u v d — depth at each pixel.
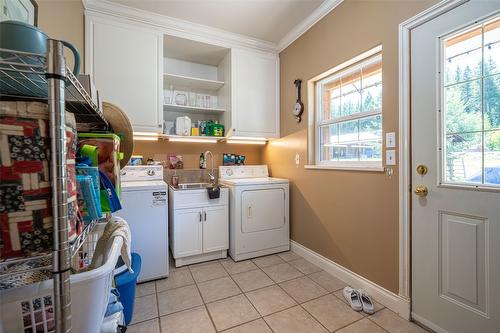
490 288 1.23
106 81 2.18
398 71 1.62
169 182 2.87
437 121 1.42
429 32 1.46
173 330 1.49
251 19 2.41
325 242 2.30
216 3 2.16
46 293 0.57
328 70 2.24
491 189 1.22
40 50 0.63
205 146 3.12
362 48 1.89
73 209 0.59
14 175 0.50
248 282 2.06
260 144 3.45
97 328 0.62
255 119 2.88
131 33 2.28
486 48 1.25
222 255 2.58
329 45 2.22
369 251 1.85
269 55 2.96
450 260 1.38
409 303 1.57
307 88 2.53
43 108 0.53
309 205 2.52
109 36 2.19
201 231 2.45
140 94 2.32
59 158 0.53
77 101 0.86
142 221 2.05
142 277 2.04
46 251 0.53
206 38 2.60
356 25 1.94
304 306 1.73
